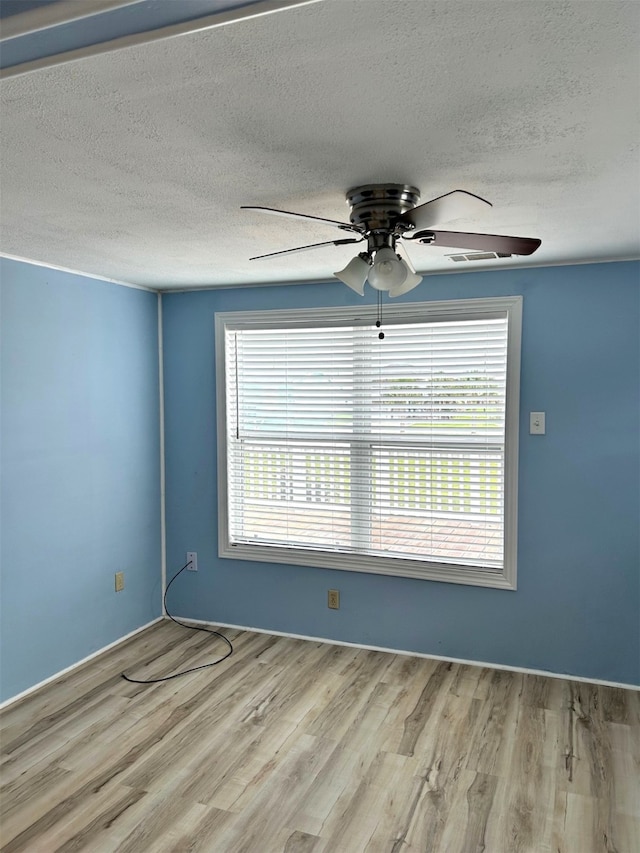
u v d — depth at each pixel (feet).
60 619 11.12
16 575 10.23
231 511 13.29
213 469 13.33
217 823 7.33
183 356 13.42
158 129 5.05
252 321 12.77
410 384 11.79
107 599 12.24
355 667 11.44
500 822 7.34
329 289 12.15
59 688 10.64
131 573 12.90
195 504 13.53
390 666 11.48
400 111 4.77
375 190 6.48
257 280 12.13
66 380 11.14
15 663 10.24
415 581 11.87
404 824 7.32
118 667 11.45
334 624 12.53
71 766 8.43
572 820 7.37
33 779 8.14
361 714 9.78
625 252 9.87
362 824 7.32
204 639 12.74
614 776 8.18
